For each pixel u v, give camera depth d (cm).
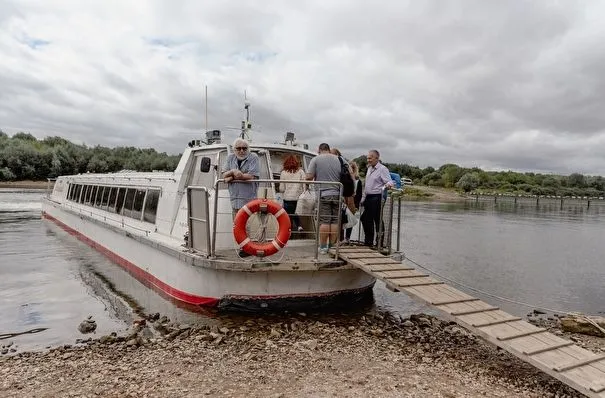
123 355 637
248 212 770
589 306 1116
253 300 809
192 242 845
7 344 709
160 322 802
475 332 612
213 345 671
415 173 11344
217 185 768
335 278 845
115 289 1051
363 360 615
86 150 9031
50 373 567
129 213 1252
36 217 2741
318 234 794
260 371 571
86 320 818
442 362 626
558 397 527
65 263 1334
